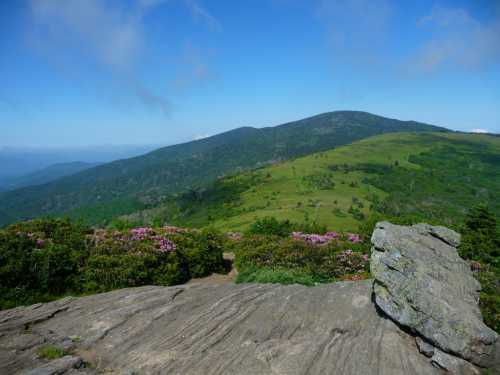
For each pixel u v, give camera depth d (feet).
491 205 419.95
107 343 27.22
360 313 30.42
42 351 25.49
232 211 401.49
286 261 52.42
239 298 34.35
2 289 39.91
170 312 31.76
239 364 23.99
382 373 22.95
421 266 29.35
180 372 23.40
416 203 431.43
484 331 24.23
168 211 508.53
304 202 397.80
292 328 29.09
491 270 40.55
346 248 56.18
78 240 53.67
